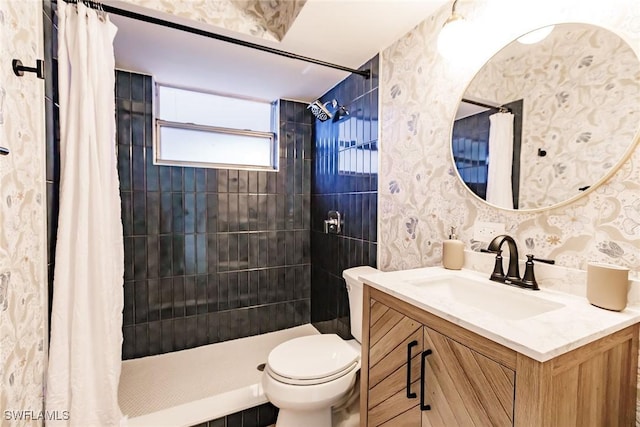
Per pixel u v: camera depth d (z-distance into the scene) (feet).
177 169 7.14
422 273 3.89
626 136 2.66
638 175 2.59
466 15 4.09
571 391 2.06
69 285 3.75
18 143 3.06
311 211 8.70
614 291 2.54
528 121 3.41
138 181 6.76
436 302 2.73
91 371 3.90
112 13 4.22
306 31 5.07
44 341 3.68
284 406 4.20
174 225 7.15
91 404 3.88
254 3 5.32
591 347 2.17
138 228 6.79
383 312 3.34
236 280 7.88
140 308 6.88
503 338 2.06
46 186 3.77
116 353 4.47
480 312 2.49
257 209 8.08
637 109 2.60
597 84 2.85
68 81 3.81
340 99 7.07
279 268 8.39
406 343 2.99
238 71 6.56
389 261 5.55
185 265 7.29
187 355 7.05
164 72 6.61
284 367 4.43
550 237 3.22
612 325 2.27
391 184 5.47
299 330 8.42
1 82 2.70
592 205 2.90
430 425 2.69
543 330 2.16
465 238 4.12
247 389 5.71
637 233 2.59
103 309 3.95
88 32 3.84
